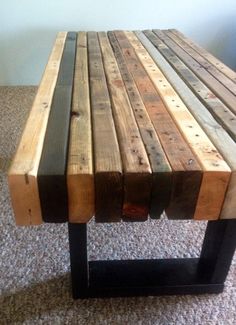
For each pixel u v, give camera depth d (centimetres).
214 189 58
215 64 117
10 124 178
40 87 91
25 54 230
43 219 60
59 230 110
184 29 230
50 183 55
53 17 218
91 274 92
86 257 81
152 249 104
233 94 90
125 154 60
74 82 95
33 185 55
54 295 89
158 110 79
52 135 66
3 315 83
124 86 93
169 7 221
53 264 97
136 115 76
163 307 87
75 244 78
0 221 113
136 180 56
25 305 86
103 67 110
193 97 86
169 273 92
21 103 207
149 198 58
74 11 217
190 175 56
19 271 95
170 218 61
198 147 63
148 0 217
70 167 56
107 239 108
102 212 60
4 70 234
